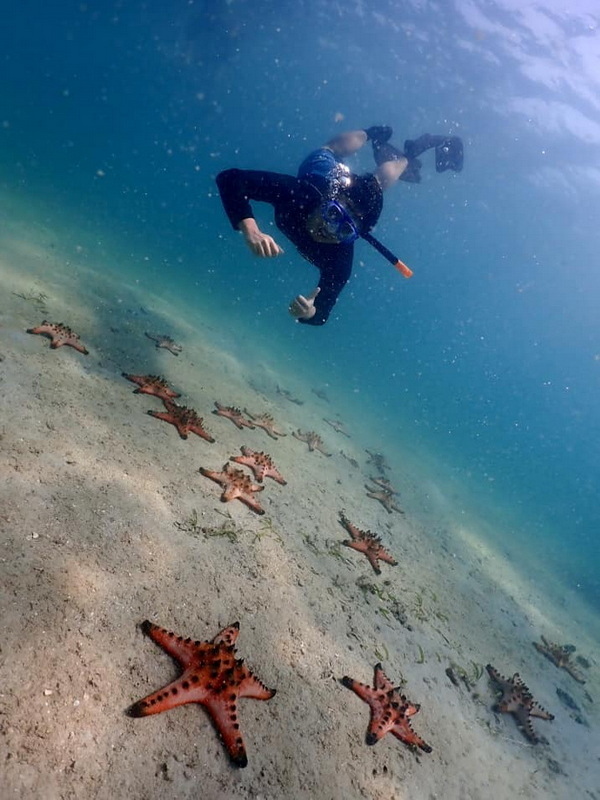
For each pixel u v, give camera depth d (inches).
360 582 55.3
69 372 61.6
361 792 34.3
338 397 168.2
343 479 85.4
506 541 120.8
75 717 28.0
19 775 24.2
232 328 163.8
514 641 70.2
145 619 35.4
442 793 38.5
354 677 42.0
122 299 108.3
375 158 70.2
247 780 30.8
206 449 62.8
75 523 39.2
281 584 46.7
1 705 26.4
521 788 44.6
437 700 46.8
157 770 28.2
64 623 32.1
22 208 146.6
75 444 48.3
